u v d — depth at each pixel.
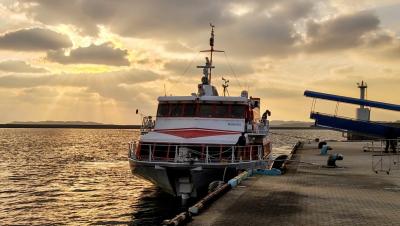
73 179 39.84
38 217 24.02
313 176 22.78
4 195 31.06
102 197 30.09
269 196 16.16
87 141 138.75
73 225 22.17
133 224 22.09
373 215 13.05
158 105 27.00
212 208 13.88
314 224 11.91
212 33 30.81
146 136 24.73
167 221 11.41
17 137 175.38
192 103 26.22
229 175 22.67
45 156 69.62
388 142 45.56
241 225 11.74
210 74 30.61
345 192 17.38
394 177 22.75
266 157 28.47
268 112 33.53
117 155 73.44
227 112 25.75
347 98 48.25
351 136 81.00
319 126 51.75
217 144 23.27
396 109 45.69
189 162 22.08
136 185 35.84
